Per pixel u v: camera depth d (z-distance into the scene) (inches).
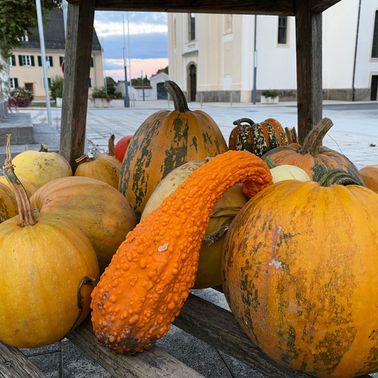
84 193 59.3
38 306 45.9
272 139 80.7
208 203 46.3
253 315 43.3
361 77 1050.1
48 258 46.6
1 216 60.5
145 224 45.8
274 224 42.4
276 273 40.9
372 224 40.6
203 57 1181.1
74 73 96.1
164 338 78.2
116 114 727.1
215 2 97.4
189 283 45.7
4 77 482.9
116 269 44.6
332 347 40.5
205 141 70.9
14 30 490.0
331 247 39.5
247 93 1049.5
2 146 270.1
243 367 70.4
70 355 74.5
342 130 393.4
